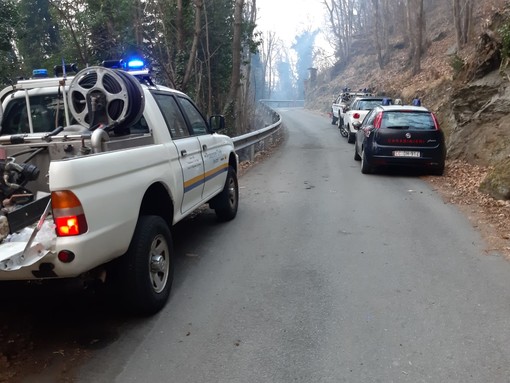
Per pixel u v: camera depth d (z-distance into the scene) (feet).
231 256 19.57
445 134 48.44
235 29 62.75
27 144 14.10
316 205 28.17
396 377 11.09
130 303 13.74
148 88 17.25
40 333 13.46
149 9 60.08
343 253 19.61
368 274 17.28
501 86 38.34
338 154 53.01
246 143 44.57
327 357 11.96
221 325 13.70
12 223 11.26
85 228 11.22
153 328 13.61
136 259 13.44
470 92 40.01
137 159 13.96
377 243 20.81
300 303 15.01
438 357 11.85
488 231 22.18
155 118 16.56
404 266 17.99
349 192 31.73
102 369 11.62
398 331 13.14
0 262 10.03
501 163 29.07
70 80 16.90
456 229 22.68
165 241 15.15
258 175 39.73
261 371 11.43
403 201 28.78
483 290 15.71
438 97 69.62
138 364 11.80
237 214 26.53
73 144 13.99
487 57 40.06
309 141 69.41
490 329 13.17
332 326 13.48
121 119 14.21
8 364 11.79
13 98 17.53
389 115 37.14
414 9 112.47
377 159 36.58
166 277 15.21
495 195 27.58
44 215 11.36
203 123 22.24
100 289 13.71
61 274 11.16
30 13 74.18
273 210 27.25
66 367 11.71
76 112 14.96
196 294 15.85
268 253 19.83
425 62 106.01
